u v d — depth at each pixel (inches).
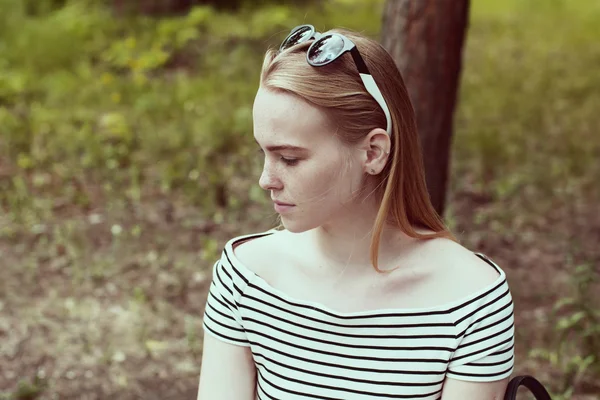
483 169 262.7
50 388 153.4
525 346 166.9
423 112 155.3
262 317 69.8
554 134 301.4
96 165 255.8
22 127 280.1
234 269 71.2
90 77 343.0
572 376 153.8
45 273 195.3
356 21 461.1
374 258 66.0
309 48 62.8
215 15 436.1
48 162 256.7
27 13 422.9
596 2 567.5
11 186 238.4
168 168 251.0
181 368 161.8
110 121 276.8
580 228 226.2
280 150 63.8
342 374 67.9
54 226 218.4
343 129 63.5
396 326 67.1
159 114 302.8
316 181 64.1
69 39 374.3
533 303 186.2
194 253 208.2
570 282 191.5
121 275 195.5
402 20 152.3
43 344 167.2
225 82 346.3
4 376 156.7
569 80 377.1
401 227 67.8
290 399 69.3
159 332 173.6
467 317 66.8
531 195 246.5
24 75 331.9
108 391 153.6
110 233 215.8
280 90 62.8
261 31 418.3
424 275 68.6
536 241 218.1
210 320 72.7
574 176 261.1
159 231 218.4
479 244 214.5
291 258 71.3
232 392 72.6
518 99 343.6
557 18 529.3
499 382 67.9
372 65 64.2
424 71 153.0
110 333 172.4
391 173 65.6
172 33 396.8
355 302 69.0
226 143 275.4
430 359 67.1
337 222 68.5
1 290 186.9
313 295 69.8
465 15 154.6
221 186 235.3
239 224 224.5
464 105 333.4
